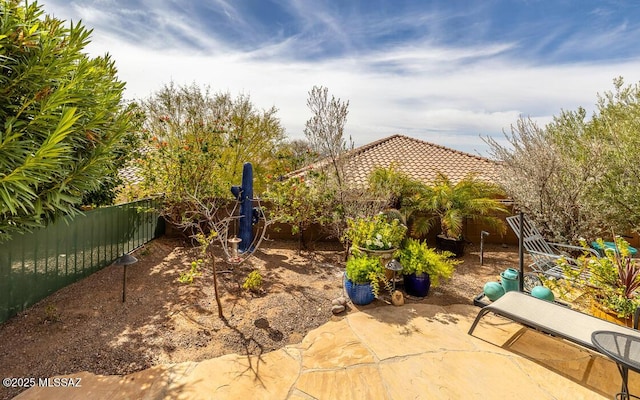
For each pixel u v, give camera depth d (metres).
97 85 5.12
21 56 4.05
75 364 3.62
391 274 6.08
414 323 4.80
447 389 3.37
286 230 10.40
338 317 5.00
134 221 8.29
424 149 15.91
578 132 10.34
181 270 7.05
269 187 9.75
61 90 3.88
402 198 9.98
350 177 10.18
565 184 7.63
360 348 4.10
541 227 8.04
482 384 3.46
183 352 3.95
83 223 6.25
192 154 8.95
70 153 4.61
